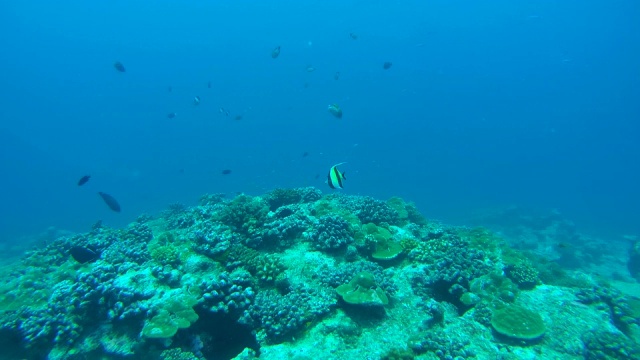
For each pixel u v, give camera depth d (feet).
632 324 8.66
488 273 9.23
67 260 11.94
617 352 7.45
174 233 12.29
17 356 7.43
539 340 7.52
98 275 8.11
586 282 10.08
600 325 8.07
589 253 26.58
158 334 6.85
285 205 12.94
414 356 7.08
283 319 7.64
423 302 8.51
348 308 8.20
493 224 37.78
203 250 9.05
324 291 8.55
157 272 8.08
